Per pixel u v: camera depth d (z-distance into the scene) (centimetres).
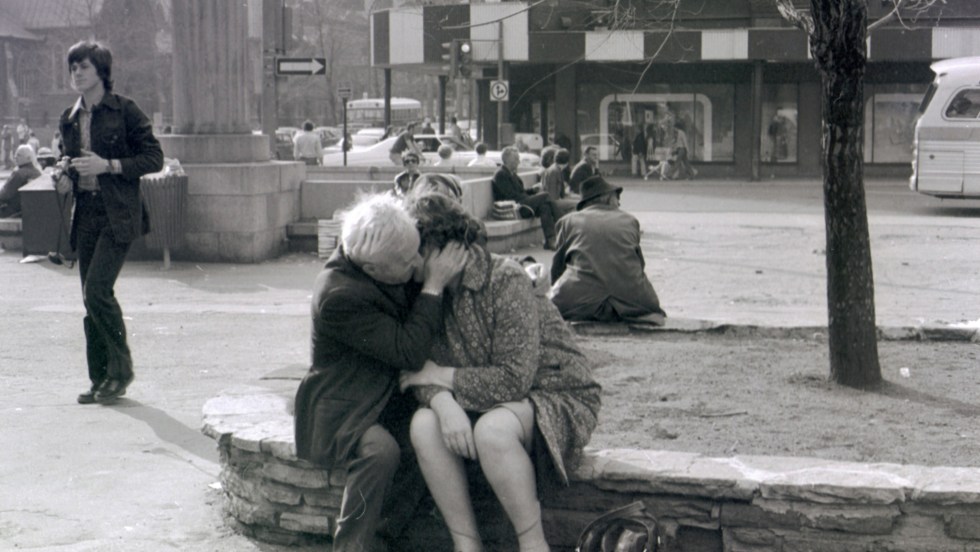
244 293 1502
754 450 603
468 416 505
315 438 505
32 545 554
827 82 728
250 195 1800
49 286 1580
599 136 4731
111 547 553
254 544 563
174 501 625
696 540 512
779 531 500
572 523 519
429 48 4441
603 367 822
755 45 4206
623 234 981
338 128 7444
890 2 864
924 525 487
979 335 903
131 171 814
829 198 743
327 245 1872
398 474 520
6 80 10075
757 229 2441
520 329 496
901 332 915
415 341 490
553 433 496
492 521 528
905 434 635
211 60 1823
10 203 2041
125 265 1767
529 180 2547
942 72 2922
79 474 669
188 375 949
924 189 2936
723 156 4675
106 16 8919
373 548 537
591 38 4203
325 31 6341
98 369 852
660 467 513
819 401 714
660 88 4659
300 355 1041
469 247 504
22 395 879
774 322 956
